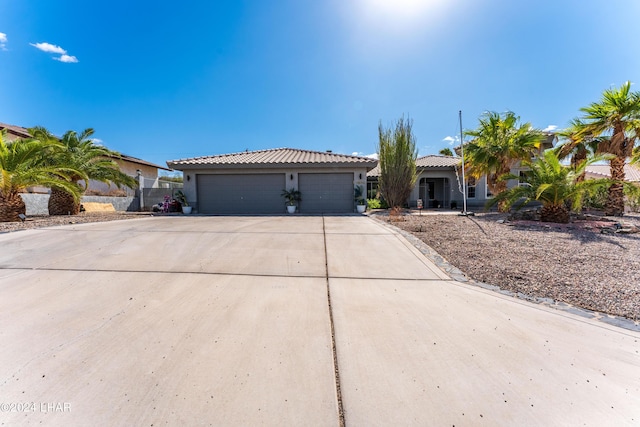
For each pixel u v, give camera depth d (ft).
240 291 14.34
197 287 14.82
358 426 6.34
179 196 55.36
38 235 27.02
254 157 59.72
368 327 10.81
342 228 32.45
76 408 6.81
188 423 6.37
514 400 7.09
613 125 43.91
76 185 43.11
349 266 18.51
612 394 7.29
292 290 14.51
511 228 31.86
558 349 9.32
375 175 71.67
